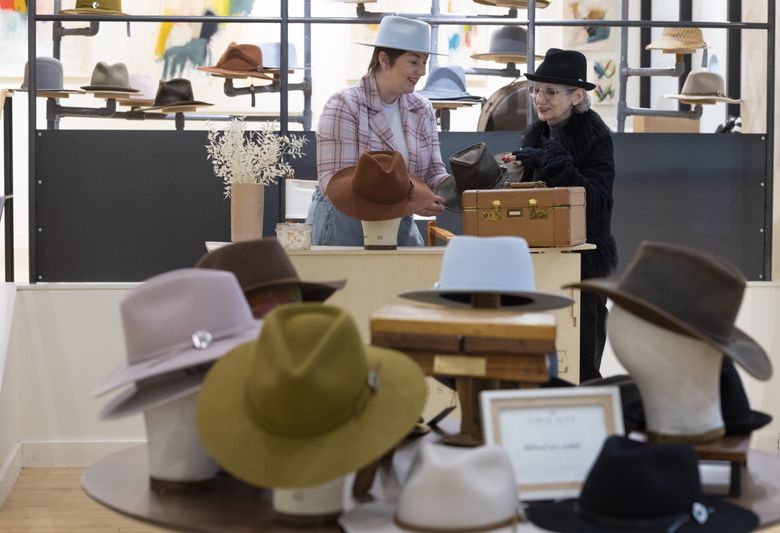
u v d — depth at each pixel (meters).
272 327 1.78
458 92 7.16
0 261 9.77
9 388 5.20
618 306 2.08
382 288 3.88
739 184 6.01
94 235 5.82
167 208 5.84
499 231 3.95
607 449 1.83
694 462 1.85
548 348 2.00
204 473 2.03
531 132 4.44
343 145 4.37
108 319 5.48
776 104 5.99
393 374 1.88
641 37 9.66
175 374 2.04
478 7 9.27
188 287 2.05
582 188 4.05
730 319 2.03
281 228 3.90
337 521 1.82
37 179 5.79
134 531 4.38
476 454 1.77
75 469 5.43
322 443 1.75
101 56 9.55
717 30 8.16
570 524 1.78
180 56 9.58
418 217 5.92
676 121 8.76
